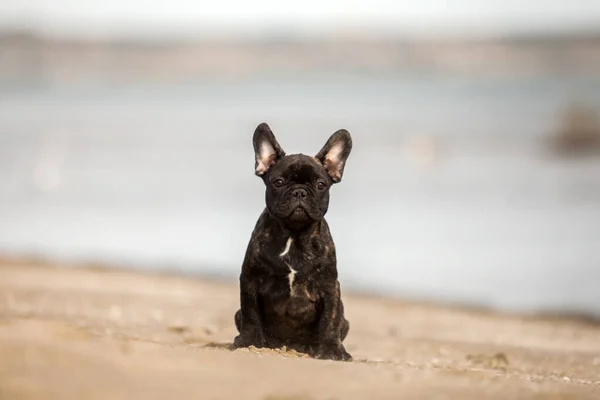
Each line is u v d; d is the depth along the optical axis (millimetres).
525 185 29531
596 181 29797
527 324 13938
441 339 11648
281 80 115062
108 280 16156
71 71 126938
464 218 23891
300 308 7402
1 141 46688
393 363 7484
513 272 18172
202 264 18906
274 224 7406
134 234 22250
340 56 132875
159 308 12867
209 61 133250
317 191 7383
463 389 5383
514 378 6156
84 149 42969
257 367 5625
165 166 35781
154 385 4824
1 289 13773
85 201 27359
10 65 125188
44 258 18844
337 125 52094
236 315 8172
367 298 15945
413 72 125000
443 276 17906
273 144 7684
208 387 4926
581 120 39156
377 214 24422
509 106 62844
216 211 25328
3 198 28266
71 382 4660
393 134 46688
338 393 5094
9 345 5180
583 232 21969
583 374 8656
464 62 123875
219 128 50781
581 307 15438
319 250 7387
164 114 62125
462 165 35312
